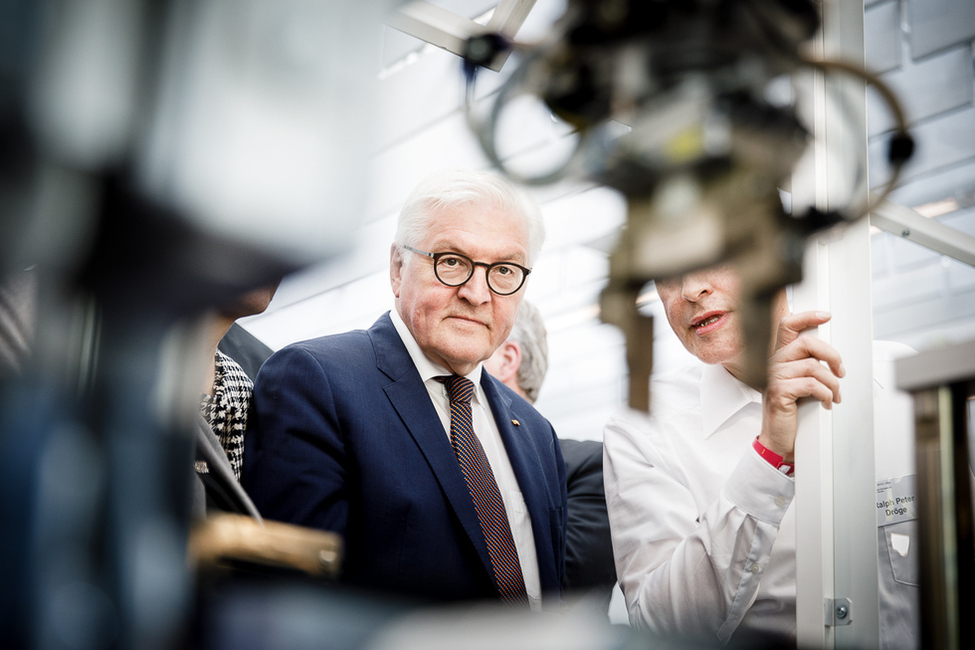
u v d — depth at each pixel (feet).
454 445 5.47
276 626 1.70
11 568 1.36
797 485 5.18
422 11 4.68
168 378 1.56
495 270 5.62
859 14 5.27
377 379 5.41
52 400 1.47
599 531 8.04
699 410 6.70
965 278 7.78
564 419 12.94
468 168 5.83
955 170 7.59
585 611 2.09
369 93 1.62
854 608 5.03
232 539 2.26
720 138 2.46
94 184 1.39
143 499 1.50
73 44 1.32
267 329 8.00
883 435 5.97
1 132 1.30
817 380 5.17
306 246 1.51
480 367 6.04
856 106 2.97
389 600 1.99
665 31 2.45
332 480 4.96
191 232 1.42
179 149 1.39
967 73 7.53
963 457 3.14
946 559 3.14
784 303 5.38
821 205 2.96
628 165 2.51
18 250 1.38
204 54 1.43
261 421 5.16
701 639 2.05
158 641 1.46
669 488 6.52
